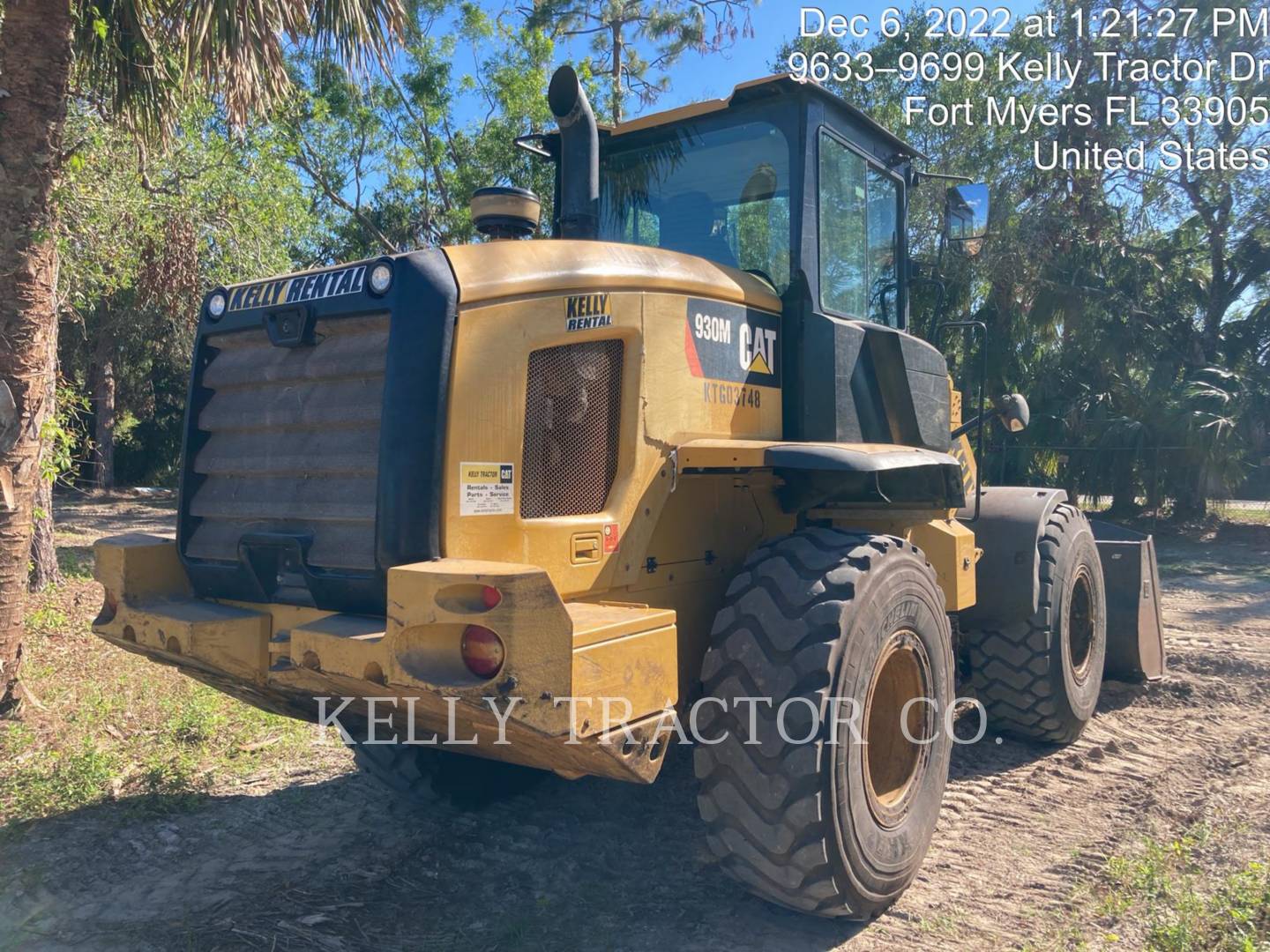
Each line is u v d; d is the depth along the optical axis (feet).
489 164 68.54
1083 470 58.80
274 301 10.88
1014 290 58.90
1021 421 16.33
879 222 15.39
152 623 10.82
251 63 20.08
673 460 11.35
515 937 10.37
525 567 8.62
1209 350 62.75
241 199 41.83
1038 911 11.20
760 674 10.16
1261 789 15.21
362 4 20.90
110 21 21.17
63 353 78.74
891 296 15.72
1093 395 59.06
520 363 10.02
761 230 13.53
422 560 9.27
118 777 15.17
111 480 83.87
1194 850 12.77
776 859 9.98
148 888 11.57
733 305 12.37
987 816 14.17
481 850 12.73
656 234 14.42
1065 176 61.98
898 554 11.40
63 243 31.94
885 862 10.73
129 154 34.01
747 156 13.66
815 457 10.82
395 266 9.74
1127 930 10.69
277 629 10.73
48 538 30.14
